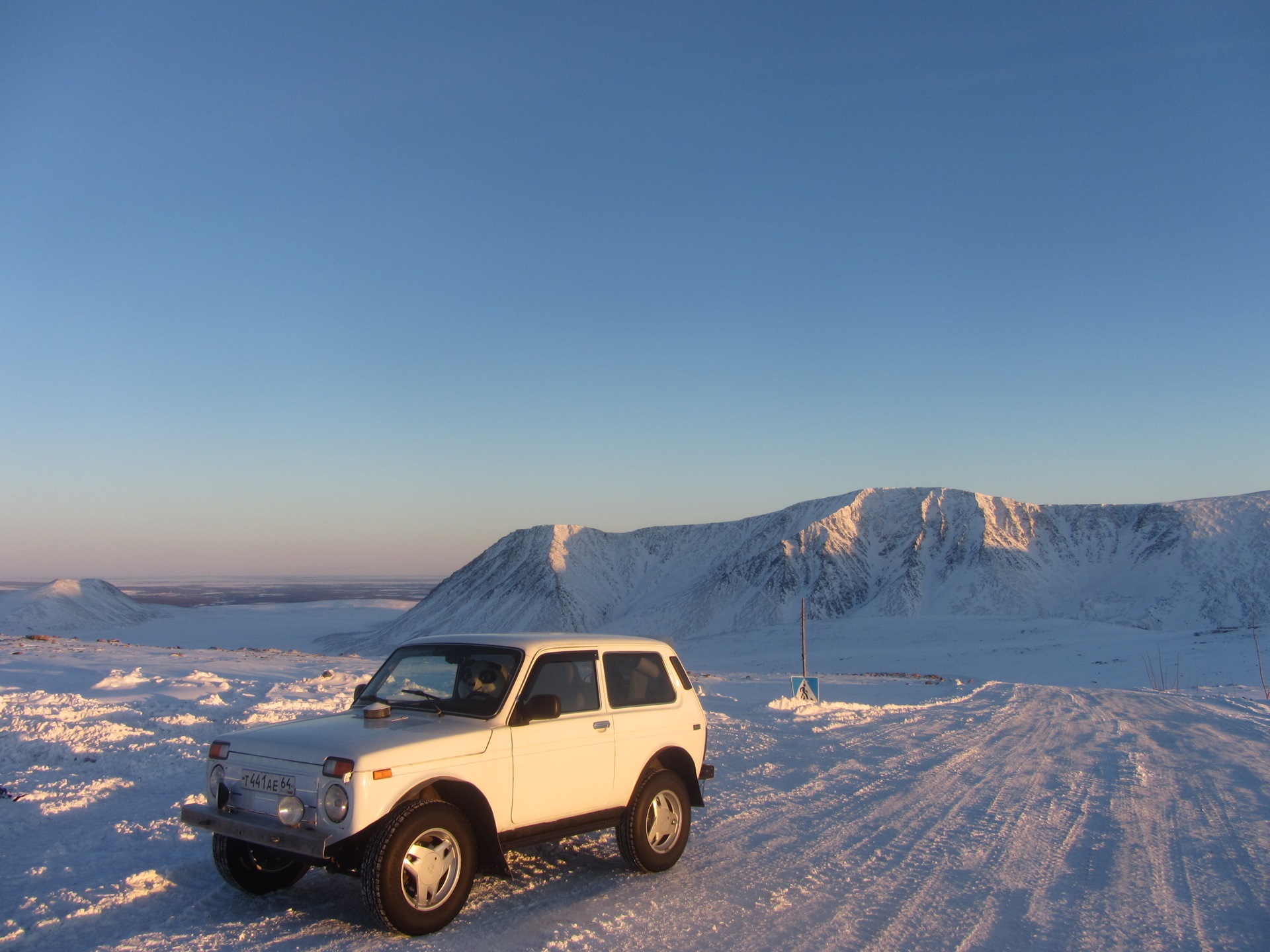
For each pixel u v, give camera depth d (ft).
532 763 19.34
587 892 20.42
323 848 15.98
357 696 22.09
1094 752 47.32
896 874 23.12
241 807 18.37
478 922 18.07
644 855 21.72
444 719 19.54
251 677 67.46
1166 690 127.54
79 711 40.68
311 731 18.65
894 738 51.13
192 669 72.43
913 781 36.99
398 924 16.51
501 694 19.66
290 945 16.43
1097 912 20.53
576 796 20.33
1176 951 18.16
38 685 56.75
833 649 291.79
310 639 574.15
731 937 17.88
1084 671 194.70
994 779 38.09
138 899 18.75
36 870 20.18
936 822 29.37
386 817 16.92
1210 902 21.45
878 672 211.20
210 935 16.89
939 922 19.49
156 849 22.35
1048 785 36.94
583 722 20.79
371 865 16.46
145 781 29.73
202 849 22.56
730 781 35.73
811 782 36.11
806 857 24.45
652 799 22.13
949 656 247.70
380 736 17.92
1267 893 22.29
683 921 18.69
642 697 23.00
